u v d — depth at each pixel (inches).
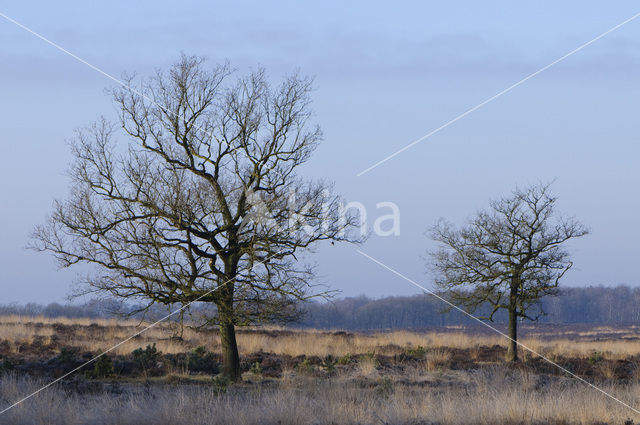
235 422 477.4
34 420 478.6
